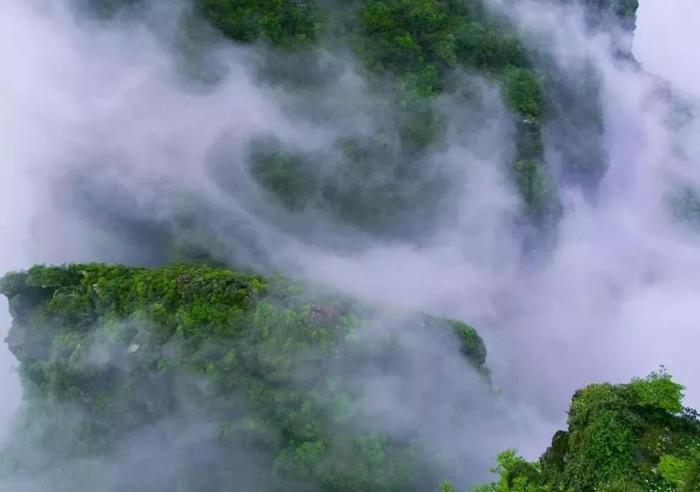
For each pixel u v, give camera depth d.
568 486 26.83
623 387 28.20
